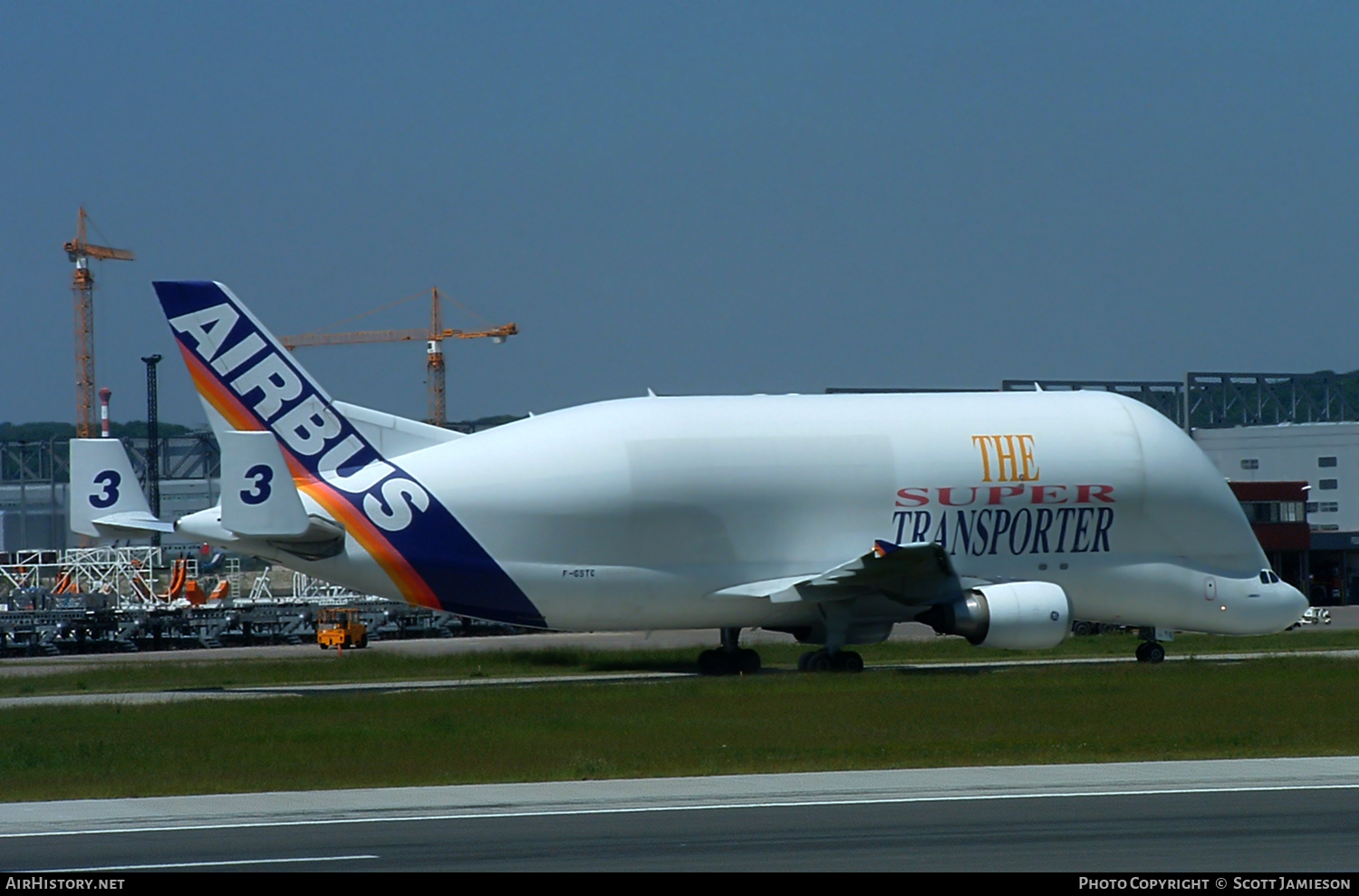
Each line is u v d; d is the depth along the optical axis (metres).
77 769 89.31
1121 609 167.12
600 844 61.44
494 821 67.88
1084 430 166.12
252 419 152.12
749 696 129.62
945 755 89.81
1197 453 170.25
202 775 86.25
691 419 157.62
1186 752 89.38
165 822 68.69
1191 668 155.38
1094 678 144.00
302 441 153.00
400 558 150.38
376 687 151.50
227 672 170.38
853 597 155.62
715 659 165.50
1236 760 85.50
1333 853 57.47
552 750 95.19
